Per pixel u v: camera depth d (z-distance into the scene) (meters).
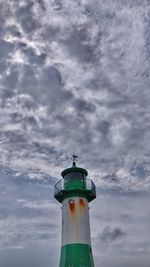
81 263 24.06
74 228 25.53
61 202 28.09
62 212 27.22
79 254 24.45
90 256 24.86
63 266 24.42
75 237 25.19
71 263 24.14
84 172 28.31
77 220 25.84
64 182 27.73
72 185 27.02
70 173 27.80
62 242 25.97
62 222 26.81
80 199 26.75
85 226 25.84
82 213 26.23
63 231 26.17
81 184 27.17
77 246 24.80
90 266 24.30
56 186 28.09
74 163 28.61
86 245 25.11
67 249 24.94
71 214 26.11
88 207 27.22
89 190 27.14
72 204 26.47
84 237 25.36
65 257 24.70
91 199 28.36
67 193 27.03
